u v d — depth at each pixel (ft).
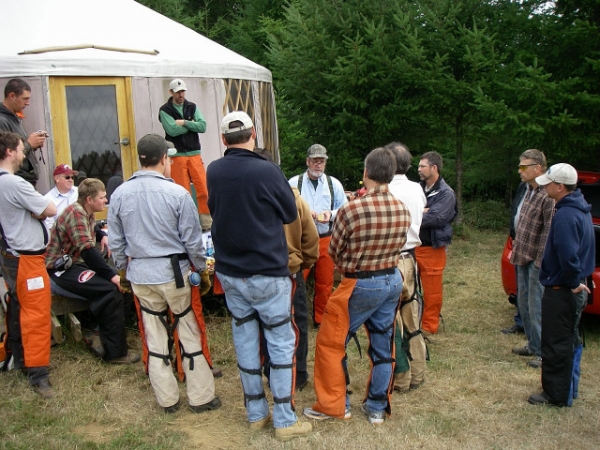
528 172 14.62
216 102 23.45
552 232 12.03
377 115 30.30
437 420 11.91
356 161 33.71
